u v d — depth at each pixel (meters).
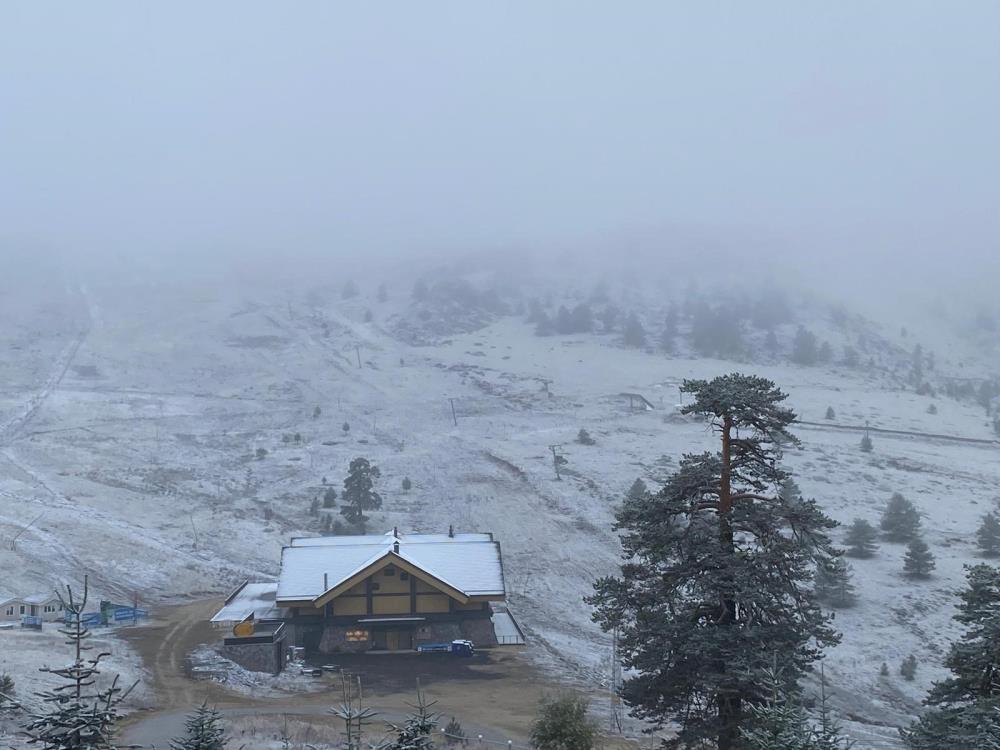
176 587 77.06
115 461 127.12
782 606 20.31
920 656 67.25
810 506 20.72
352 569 59.75
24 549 79.44
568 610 75.19
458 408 172.38
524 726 39.69
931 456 142.62
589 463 126.00
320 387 191.25
